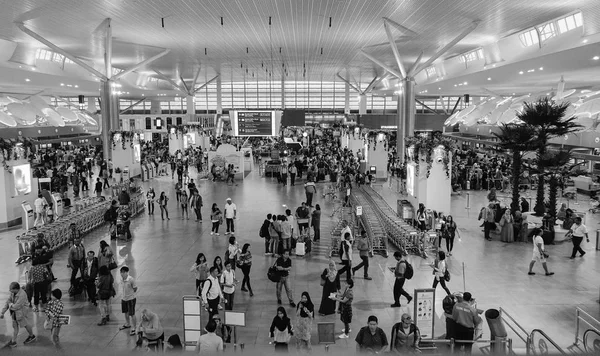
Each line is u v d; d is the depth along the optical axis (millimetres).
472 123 49750
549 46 32531
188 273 13398
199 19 28969
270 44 40375
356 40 38000
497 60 39406
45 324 9961
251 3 24844
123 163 34344
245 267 11672
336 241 15406
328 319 10227
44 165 32219
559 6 24906
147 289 12125
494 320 8203
